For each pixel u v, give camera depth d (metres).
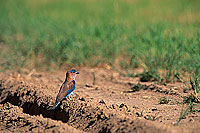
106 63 25.69
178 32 23.78
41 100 16.98
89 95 18.03
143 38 24.94
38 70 25.23
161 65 20.75
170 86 18.48
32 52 28.33
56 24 33.56
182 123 12.48
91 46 27.08
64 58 26.67
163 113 14.03
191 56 19.94
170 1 45.38
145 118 13.32
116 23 30.48
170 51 21.36
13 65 26.45
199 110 13.88
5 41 34.16
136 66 24.03
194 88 15.98
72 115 14.43
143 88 18.86
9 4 54.81
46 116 16.05
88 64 25.58
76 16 39.16
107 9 33.75
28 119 14.43
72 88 15.63
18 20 40.62
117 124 12.18
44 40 30.03
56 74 23.88
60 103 15.63
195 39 21.48
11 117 15.22
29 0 60.06
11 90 19.53
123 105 14.60
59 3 53.69
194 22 25.89
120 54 26.28
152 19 32.94
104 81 21.30
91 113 13.76
